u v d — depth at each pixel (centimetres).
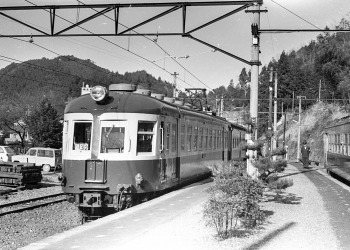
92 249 779
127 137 1387
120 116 1392
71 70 17725
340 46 8700
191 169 1933
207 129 2248
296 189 1873
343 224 1048
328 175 2886
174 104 1742
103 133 1396
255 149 1359
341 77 8406
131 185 1382
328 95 9119
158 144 1473
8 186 2308
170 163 1611
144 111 1423
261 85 10238
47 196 1969
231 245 819
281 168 1318
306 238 887
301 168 3675
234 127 3125
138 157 1397
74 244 816
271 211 1235
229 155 2902
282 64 10462
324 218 1130
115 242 835
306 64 12675
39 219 1485
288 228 990
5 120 6469
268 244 830
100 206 1371
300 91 10275
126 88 1543
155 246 805
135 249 780
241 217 1033
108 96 1432
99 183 1371
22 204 1759
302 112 9519
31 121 5397
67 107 1456
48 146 5375
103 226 995
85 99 1444
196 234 912
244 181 1028
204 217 1018
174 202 1370
